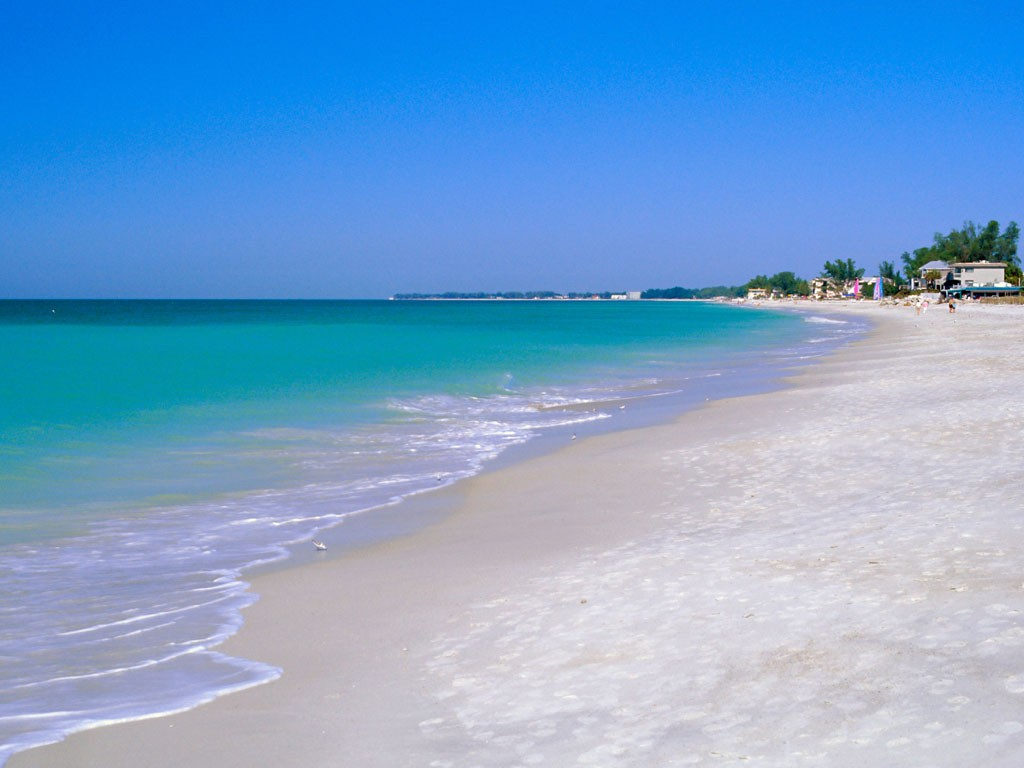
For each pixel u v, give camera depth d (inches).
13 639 291.3
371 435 774.5
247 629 298.2
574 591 316.8
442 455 674.2
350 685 243.3
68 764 201.0
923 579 284.7
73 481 569.0
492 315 6117.1
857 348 1962.4
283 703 232.7
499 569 360.2
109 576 367.6
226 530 448.5
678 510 455.5
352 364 1475.1
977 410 722.2
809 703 201.6
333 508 497.7
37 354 1547.7
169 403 928.3
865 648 230.1
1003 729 175.9
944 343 1871.3
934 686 201.3
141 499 521.3
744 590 295.3
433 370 1406.3
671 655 243.3
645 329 3511.3
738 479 526.3
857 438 633.0
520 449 700.7
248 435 758.5
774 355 1882.4
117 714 228.7
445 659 259.1
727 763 178.2
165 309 6697.8
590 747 193.0
